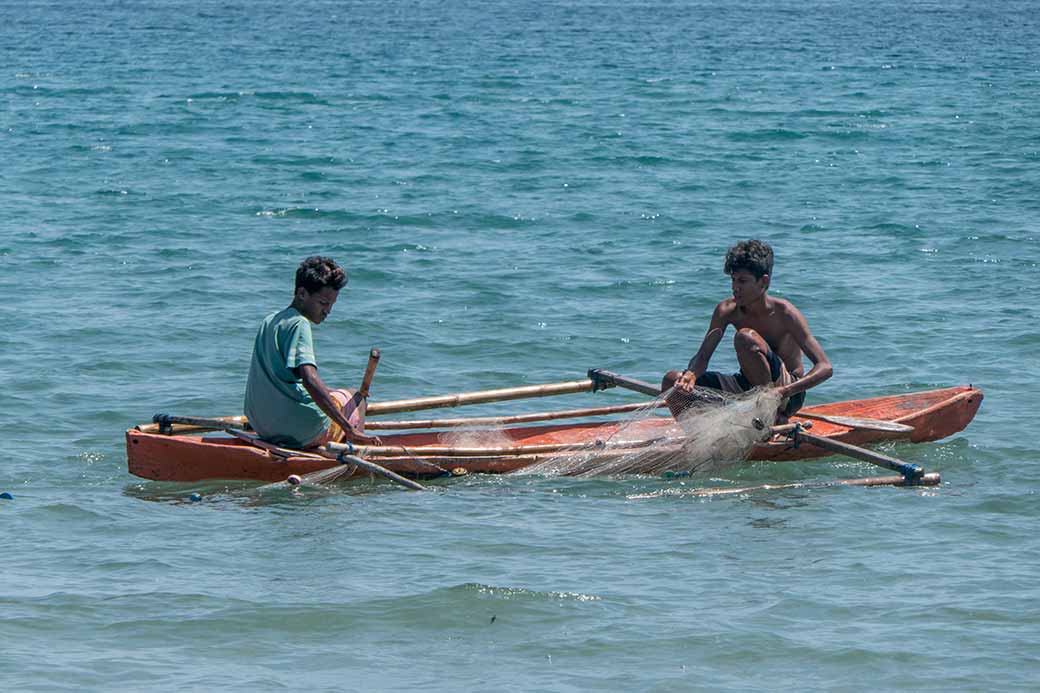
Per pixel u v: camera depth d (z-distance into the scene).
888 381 32.41
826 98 103.69
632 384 27.83
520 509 23.42
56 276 43.34
